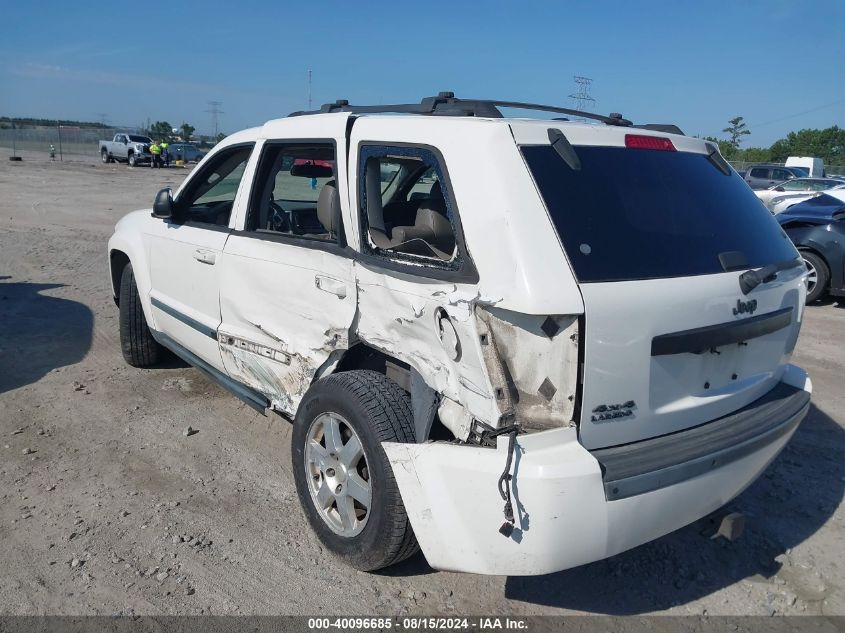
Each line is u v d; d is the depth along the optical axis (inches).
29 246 444.5
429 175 154.0
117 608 115.0
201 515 143.3
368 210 125.6
